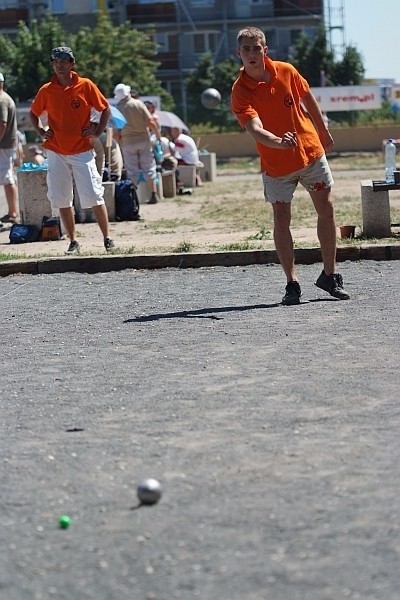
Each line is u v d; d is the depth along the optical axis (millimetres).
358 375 8422
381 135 65938
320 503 5629
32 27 76812
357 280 13070
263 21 87000
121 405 7887
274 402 7734
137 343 10125
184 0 87438
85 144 15828
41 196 19047
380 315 10844
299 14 86875
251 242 16266
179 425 7262
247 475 6137
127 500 5816
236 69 77312
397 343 9523
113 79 70938
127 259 14953
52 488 6094
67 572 4910
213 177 40969
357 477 6023
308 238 16375
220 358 9281
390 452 6457
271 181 11648
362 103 62438
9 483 6227
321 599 4500
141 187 27078
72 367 9273
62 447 6895
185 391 8188
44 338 10609
